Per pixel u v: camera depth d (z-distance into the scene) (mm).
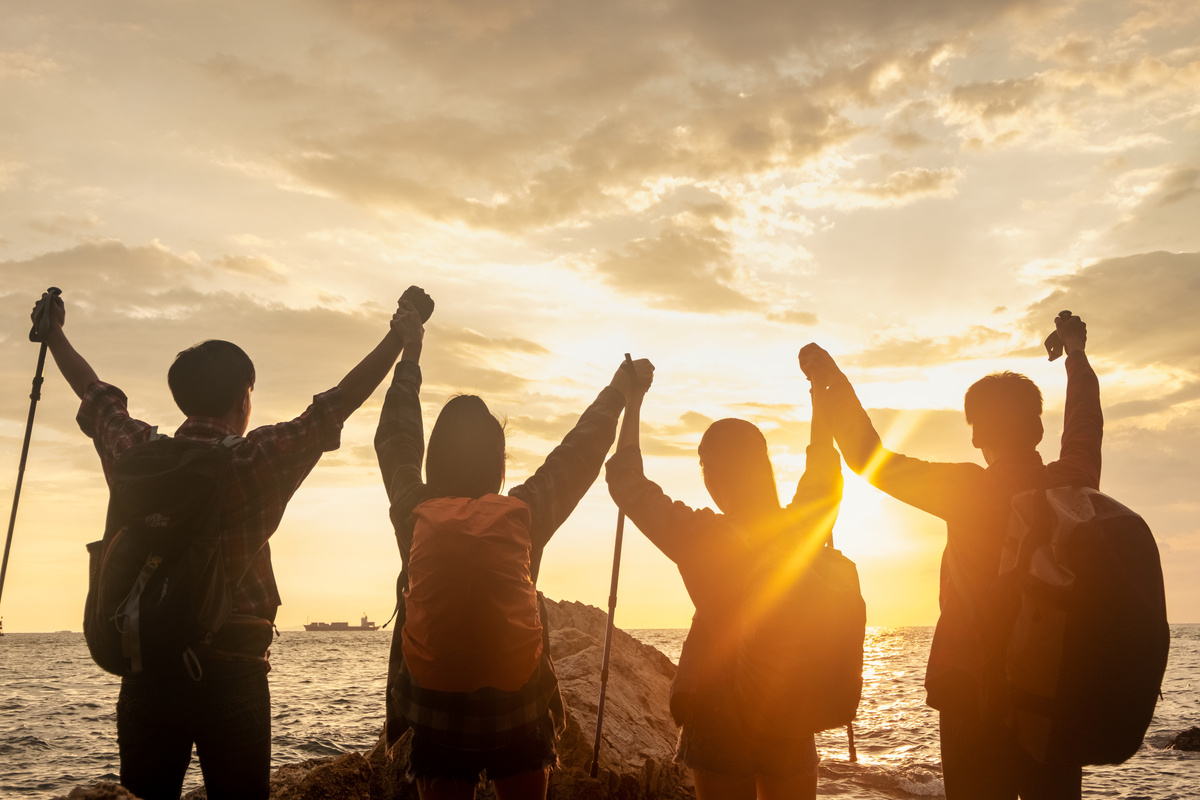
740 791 2684
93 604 2604
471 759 2398
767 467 2938
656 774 5883
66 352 3266
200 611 2539
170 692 2600
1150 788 10734
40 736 19359
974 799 2613
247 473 2682
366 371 3055
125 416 3051
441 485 2645
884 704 21875
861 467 2801
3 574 3053
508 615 2305
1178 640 99250
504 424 2973
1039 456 2785
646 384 3189
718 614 2727
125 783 2625
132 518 2572
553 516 2676
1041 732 2334
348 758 5406
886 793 8547
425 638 2293
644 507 2879
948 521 2719
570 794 5562
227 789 2656
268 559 2889
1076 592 2293
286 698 29906
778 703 2553
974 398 2891
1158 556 2320
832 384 2951
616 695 6785
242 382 2982
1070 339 3330
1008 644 2434
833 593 2625
